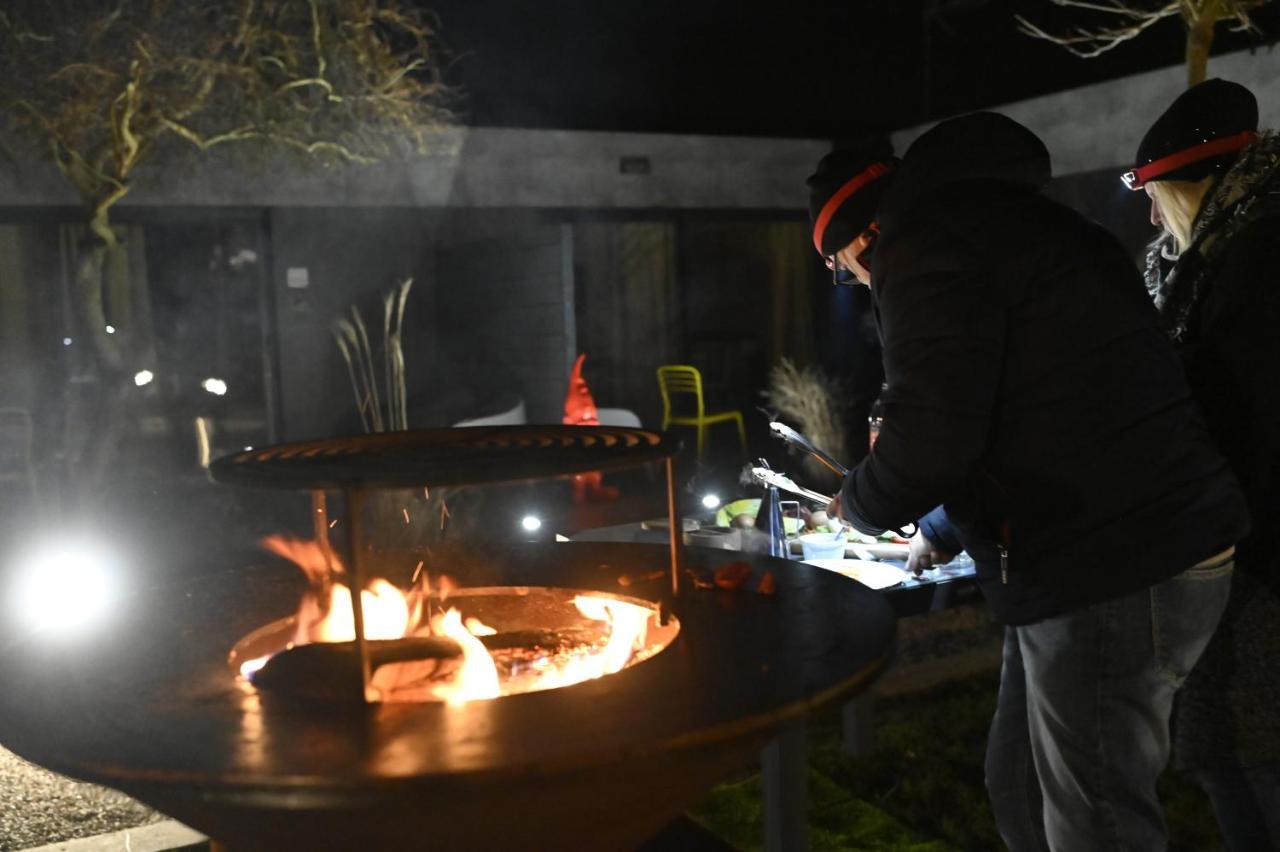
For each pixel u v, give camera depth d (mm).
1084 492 1700
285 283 7207
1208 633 1797
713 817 2852
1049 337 1688
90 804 3078
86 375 6414
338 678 1474
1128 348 1711
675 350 8695
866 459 1812
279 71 5621
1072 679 1773
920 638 4117
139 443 7238
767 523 2596
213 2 5492
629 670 1527
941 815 2857
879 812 2854
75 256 6242
